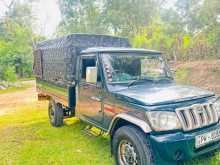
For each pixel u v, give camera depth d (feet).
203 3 51.57
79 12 114.01
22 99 49.08
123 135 13.32
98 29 107.34
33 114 32.71
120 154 13.99
